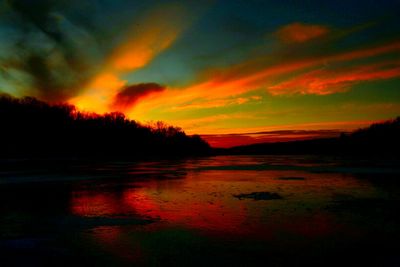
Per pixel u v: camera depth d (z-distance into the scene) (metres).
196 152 158.88
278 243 11.88
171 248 11.41
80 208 18.34
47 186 28.28
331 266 9.89
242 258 10.48
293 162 70.38
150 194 23.33
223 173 41.09
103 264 10.06
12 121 103.38
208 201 20.27
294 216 15.94
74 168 51.28
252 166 55.84
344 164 59.62
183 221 15.11
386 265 9.94
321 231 13.34
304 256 10.63
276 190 25.02
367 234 12.91
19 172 42.75
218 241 12.12
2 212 17.36
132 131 135.12
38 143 105.19
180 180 32.75
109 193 23.95
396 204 18.92
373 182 30.20
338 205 18.69
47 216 16.30
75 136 115.81
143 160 83.62
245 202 19.81
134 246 11.62
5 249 11.36
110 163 67.44
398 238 12.41
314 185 28.17
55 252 11.05
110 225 14.45
